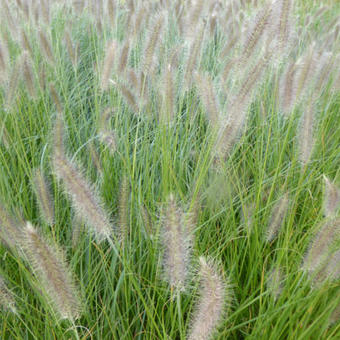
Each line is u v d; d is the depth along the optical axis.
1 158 0.53
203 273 0.24
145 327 0.39
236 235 0.44
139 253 0.43
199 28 0.53
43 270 0.26
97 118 0.59
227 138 0.42
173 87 0.46
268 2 0.44
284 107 0.46
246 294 0.40
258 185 0.47
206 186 0.51
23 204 0.45
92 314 0.38
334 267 0.34
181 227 0.27
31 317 0.35
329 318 0.34
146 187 0.50
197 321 0.25
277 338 0.35
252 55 0.46
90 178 0.52
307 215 0.48
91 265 0.42
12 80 0.52
